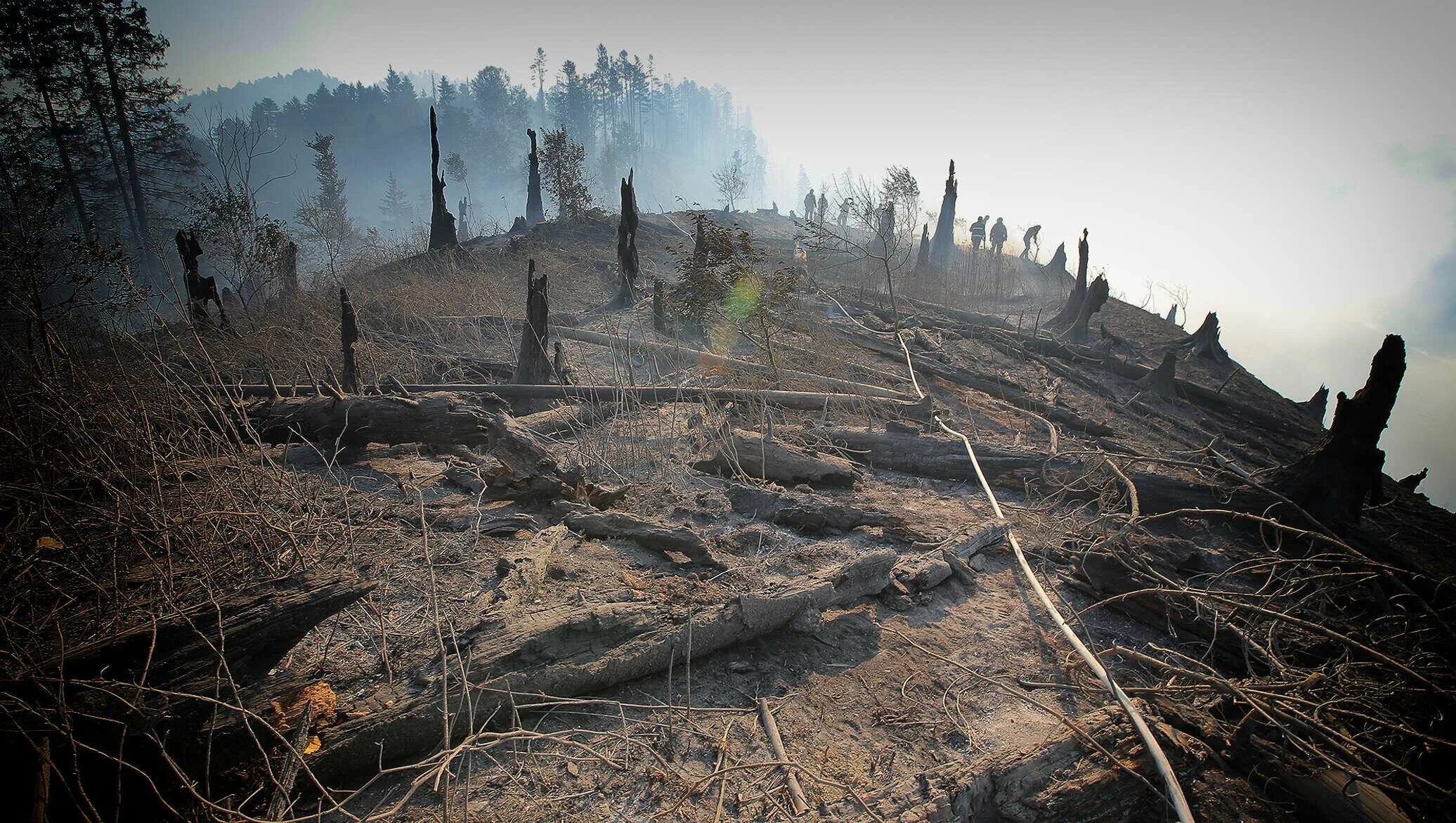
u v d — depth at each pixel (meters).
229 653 3.07
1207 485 6.87
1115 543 5.68
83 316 7.17
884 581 4.98
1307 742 3.80
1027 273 29.44
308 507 4.81
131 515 4.05
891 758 3.51
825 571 4.78
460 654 3.49
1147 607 5.14
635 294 16.38
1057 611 5.06
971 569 5.48
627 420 8.04
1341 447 6.52
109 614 3.44
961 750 3.61
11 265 5.75
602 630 3.81
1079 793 3.37
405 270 18.28
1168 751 3.70
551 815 2.98
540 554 4.53
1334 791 3.57
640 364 11.14
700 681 3.95
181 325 9.74
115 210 30.14
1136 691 4.20
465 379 9.98
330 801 2.87
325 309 13.28
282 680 3.17
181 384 6.18
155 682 2.92
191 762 2.80
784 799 3.16
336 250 22.53
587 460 6.73
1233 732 3.92
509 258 21.53
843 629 4.55
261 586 3.43
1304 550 6.29
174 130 33.19
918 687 4.10
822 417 8.57
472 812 2.96
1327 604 5.37
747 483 6.64
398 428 6.79
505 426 5.75
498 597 4.00
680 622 3.99
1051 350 15.63
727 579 4.71
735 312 11.09
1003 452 7.55
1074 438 9.78
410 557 4.69
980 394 11.80
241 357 10.45
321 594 3.29
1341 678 4.25
